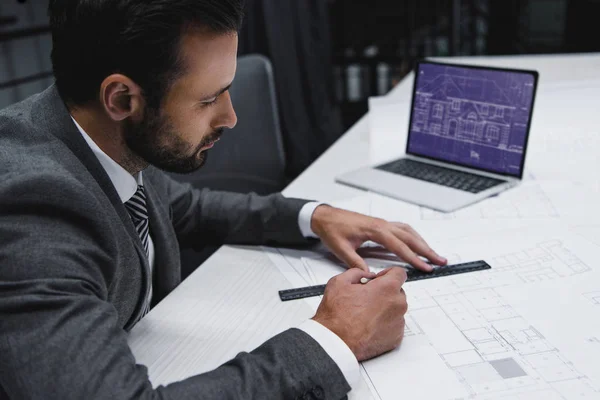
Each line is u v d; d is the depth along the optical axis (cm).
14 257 64
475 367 73
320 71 346
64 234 68
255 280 98
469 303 87
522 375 70
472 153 135
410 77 234
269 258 107
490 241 105
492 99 131
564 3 350
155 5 68
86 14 71
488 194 124
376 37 363
